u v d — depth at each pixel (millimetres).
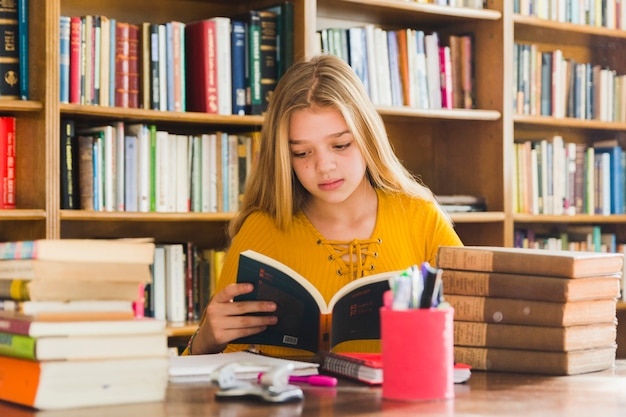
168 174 3201
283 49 3369
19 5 2969
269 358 1652
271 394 1288
